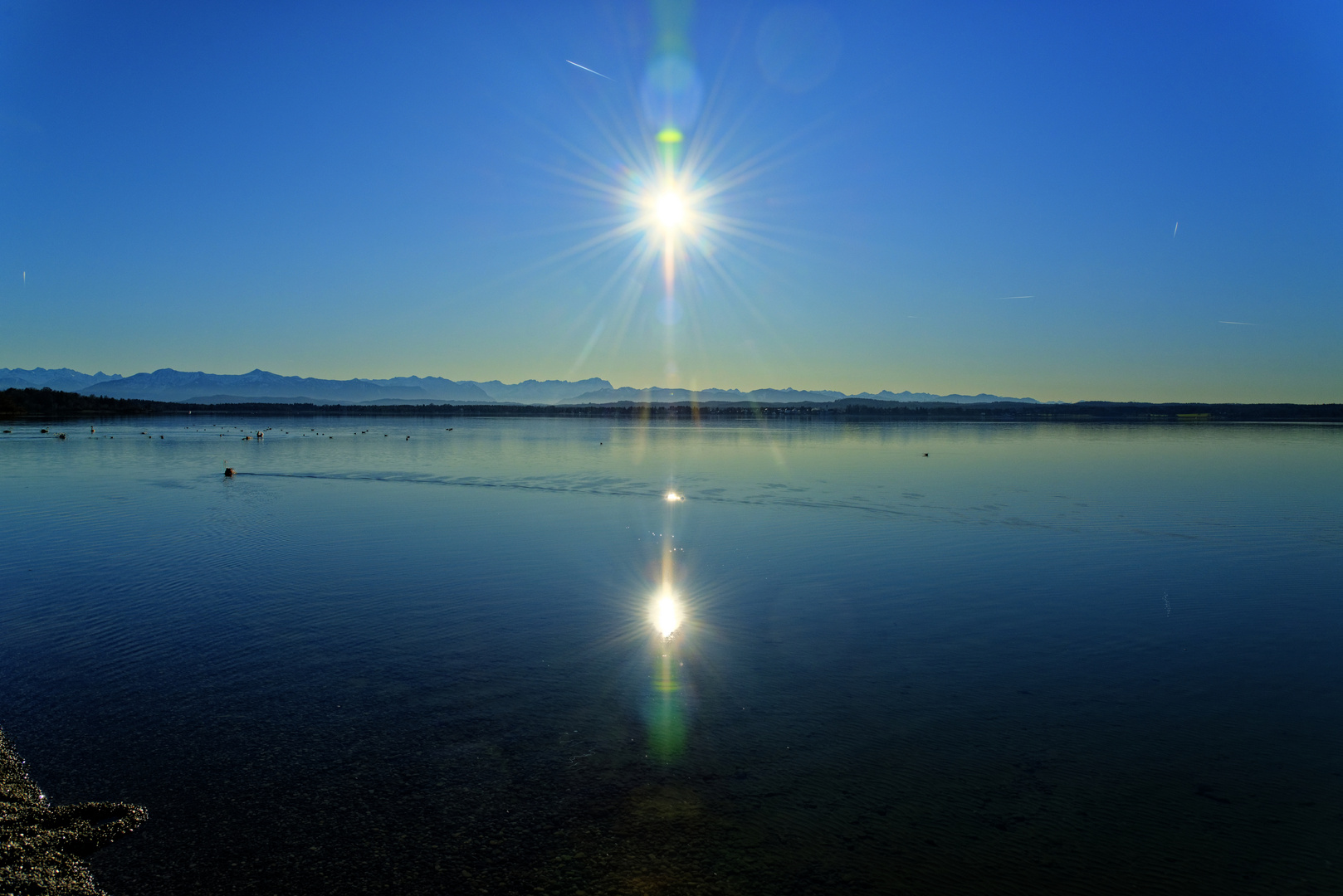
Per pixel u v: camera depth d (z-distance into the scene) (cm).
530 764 1134
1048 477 4956
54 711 1295
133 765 1120
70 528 3003
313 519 3222
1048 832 973
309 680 1435
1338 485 4488
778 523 3153
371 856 920
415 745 1187
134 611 1864
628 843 948
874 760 1152
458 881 879
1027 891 865
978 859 918
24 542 2712
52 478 4831
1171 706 1351
